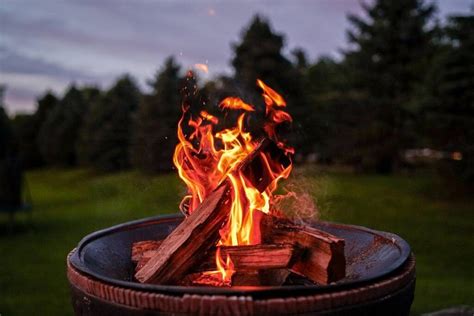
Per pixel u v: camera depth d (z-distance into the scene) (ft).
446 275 17.63
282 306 4.75
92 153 60.08
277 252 5.99
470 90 32.37
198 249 6.26
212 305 4.75
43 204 40.78
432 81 34.81
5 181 24.99
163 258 6.20
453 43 33.60
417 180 39.78
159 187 39.45
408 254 6.24
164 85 49.21
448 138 33.53
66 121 75.36
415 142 43.70
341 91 49.98
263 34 40.73
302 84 43.11
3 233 26.76
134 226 8.52
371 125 45.83
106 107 61.11
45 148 78.33
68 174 65.26
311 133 43.80
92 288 5.37
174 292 4.92
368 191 35.81
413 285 5.87
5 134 31.32
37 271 18.54
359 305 5.02
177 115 48.80
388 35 46.03
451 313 10.58
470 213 29.27
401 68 45.78
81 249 6.81
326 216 28.04
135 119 51.72
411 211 29.86
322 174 42.73
